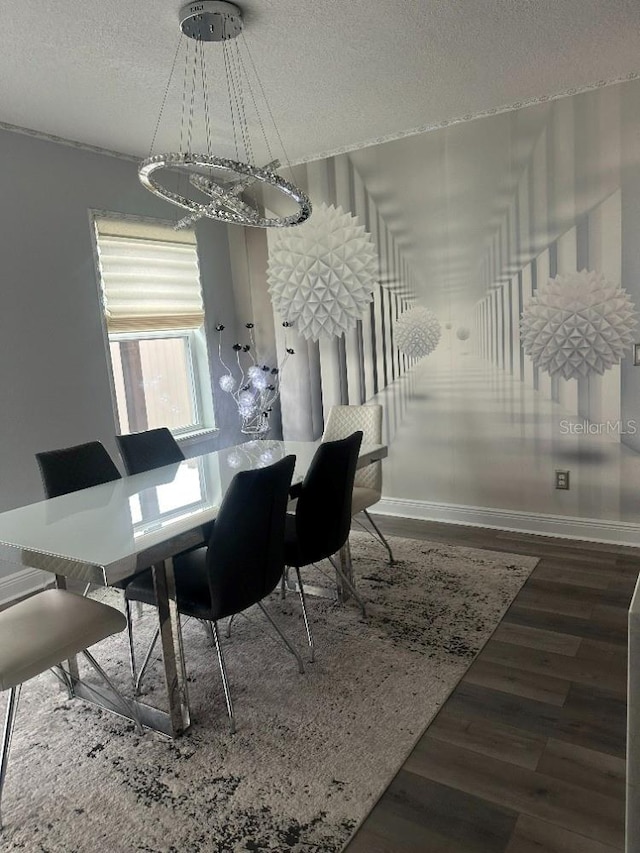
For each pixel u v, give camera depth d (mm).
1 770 1781
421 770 1850
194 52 2637
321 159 4332
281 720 2127
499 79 3131
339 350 4547
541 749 1914
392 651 2545
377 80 3049
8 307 3336
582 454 3699
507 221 3719
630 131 3260
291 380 4812
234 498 2002
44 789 1855
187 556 2518
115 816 1734
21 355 3406
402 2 2322
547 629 2658
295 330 4719
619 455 3582
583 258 3498
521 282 3730
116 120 3402
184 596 2164
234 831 1655
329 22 2443
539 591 3045
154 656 2641
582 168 3422
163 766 1932
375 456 3131
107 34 2451
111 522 2152
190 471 2969
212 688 2352
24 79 2820
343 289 4441
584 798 1709
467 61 2885
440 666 2410
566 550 3592
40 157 3498
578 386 3643
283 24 2441
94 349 3826
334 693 2271
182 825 1687
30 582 3438
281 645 2656
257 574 2203
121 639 2824
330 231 4406
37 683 2486
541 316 3688
